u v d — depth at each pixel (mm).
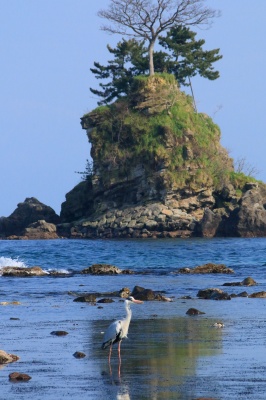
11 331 96375
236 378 70062
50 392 66125
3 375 72125
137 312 113250
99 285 157000
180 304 122625
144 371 73438
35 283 162500
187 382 68875
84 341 89188
